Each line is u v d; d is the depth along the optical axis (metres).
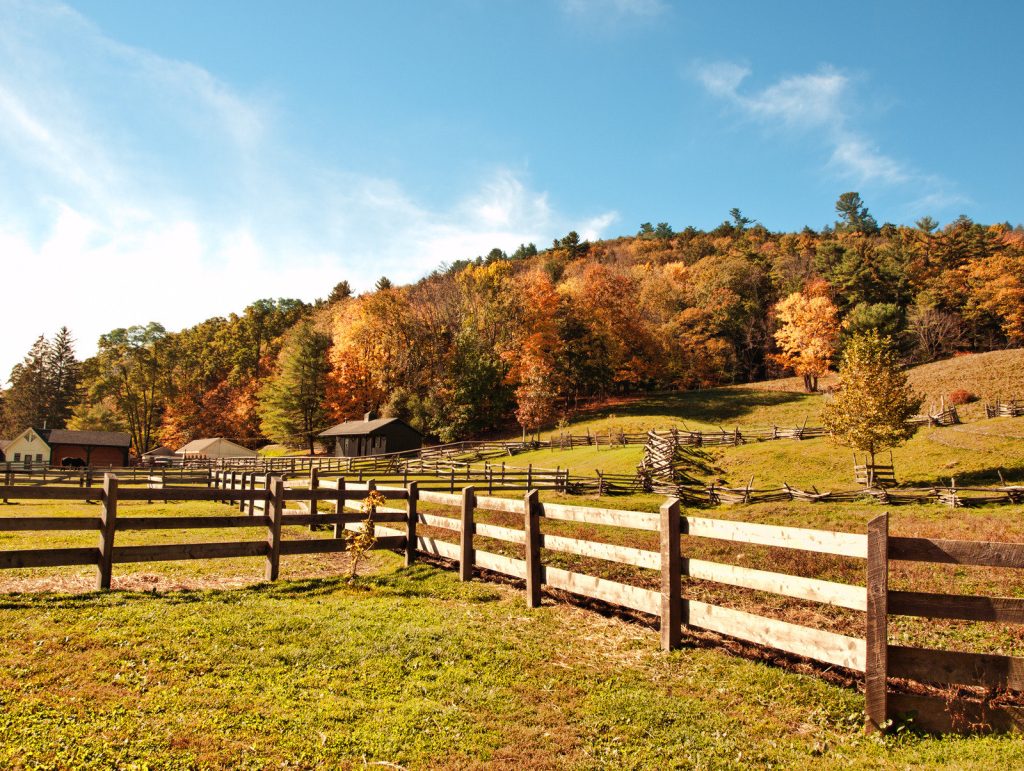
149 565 10.01
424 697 5.26
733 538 6.07
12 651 5.59
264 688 5.22
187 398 95.19
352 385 71.06
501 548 12.23
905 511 19.39
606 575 10.08
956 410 38.66
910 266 79.44
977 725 4.52
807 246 113.81
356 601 8.23
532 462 42.34
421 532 14.45
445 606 8.16
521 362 62.31
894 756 4.32
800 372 64.81
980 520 16.11
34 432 63.69
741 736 4.71
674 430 37.66
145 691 5.00
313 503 12.98
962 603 4.61
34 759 3.89
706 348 74.88
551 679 5.71
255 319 125.69
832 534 5.19
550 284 72.94
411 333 73.00
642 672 5.91
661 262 120.75
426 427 64.75
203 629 6.52
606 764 4.29
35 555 7.63
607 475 30.02
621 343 70.12
